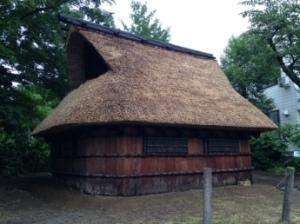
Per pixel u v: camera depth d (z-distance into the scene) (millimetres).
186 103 11922
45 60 16297
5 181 13766
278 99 26125
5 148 18297
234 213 8805
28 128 16438
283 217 7773
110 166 10891
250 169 14258
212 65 16250
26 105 15992
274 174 18516
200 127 11734
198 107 12094
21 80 16031
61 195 11398
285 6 18453
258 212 8938
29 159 19250
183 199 10469
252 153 21297
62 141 14062
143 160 11016
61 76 16531
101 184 11078
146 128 11164
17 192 11656
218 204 9992
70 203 10297
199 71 14922
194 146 12414
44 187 12742
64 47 15828
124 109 10070
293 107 24484
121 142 10742
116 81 11195
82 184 11961
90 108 10578
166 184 11484
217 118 12078
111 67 11867
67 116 11000
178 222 7848
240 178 13859
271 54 19094
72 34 13438
